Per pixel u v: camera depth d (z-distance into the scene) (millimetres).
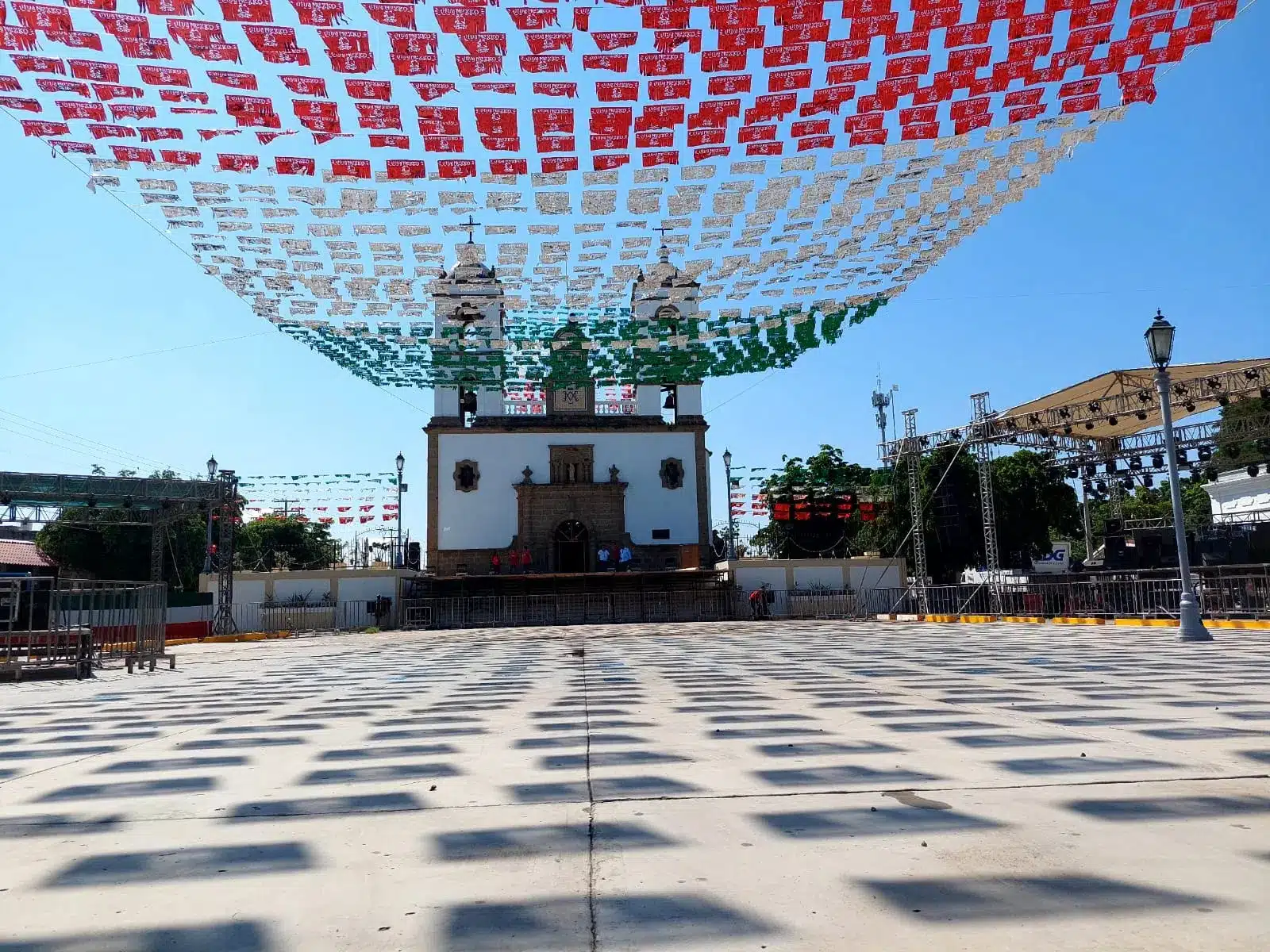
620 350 17922
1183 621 17078
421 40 7301
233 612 36562
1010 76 7840
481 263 13219
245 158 8914
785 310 14656
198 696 11578
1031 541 38312
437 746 6852
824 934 2951
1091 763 5480
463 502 42344
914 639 20797
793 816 4430
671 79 7766
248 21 7070
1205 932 2887
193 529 45781
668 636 24953
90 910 3340
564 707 9109
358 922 3164
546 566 41938
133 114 8047
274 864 3857
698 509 43250
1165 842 3836
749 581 39500
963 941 2863
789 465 49031
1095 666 12203
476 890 3467
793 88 7918
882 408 45938
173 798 5219
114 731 8219
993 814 4352
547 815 4574
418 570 43969
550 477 42812
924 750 6051
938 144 9336
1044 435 30969
